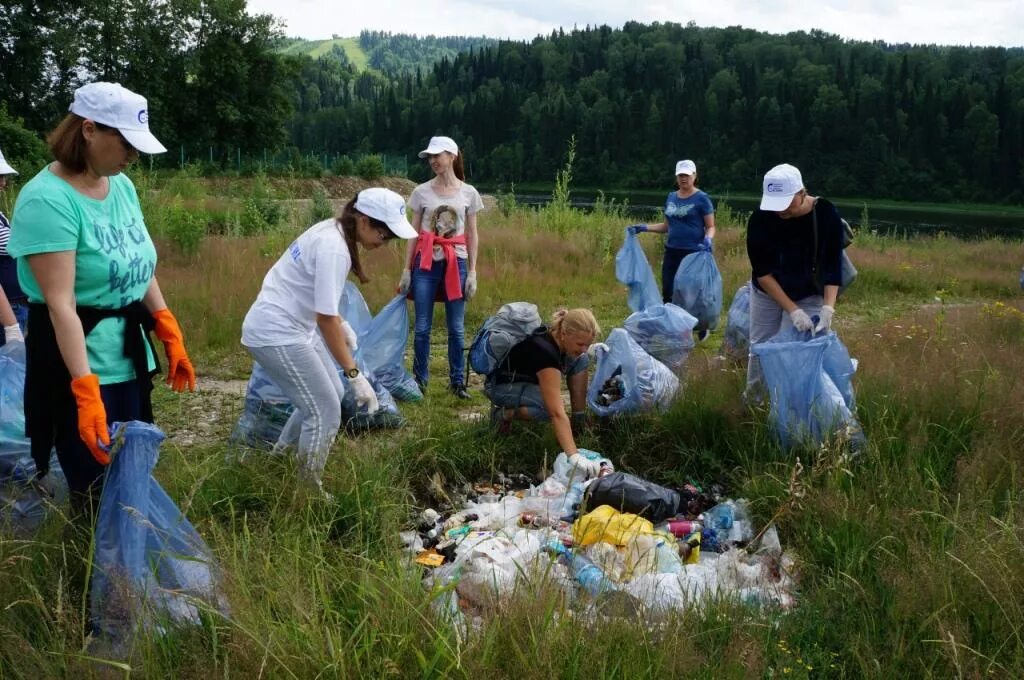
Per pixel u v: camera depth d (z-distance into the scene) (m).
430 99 170.62
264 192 25.23
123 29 53.44
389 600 3.17
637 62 178.38
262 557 3.41
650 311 7.21
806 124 133.38
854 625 3.35
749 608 3.36
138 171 22.11
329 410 4.54
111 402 3.39
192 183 29.25
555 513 4.49
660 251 15.52
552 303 11.43
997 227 55.22
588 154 139.38
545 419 5.43
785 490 4.34
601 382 5.81
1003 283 14.35
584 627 3.02
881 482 4.39
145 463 3.12
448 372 7.76
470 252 6.99
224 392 6.96
